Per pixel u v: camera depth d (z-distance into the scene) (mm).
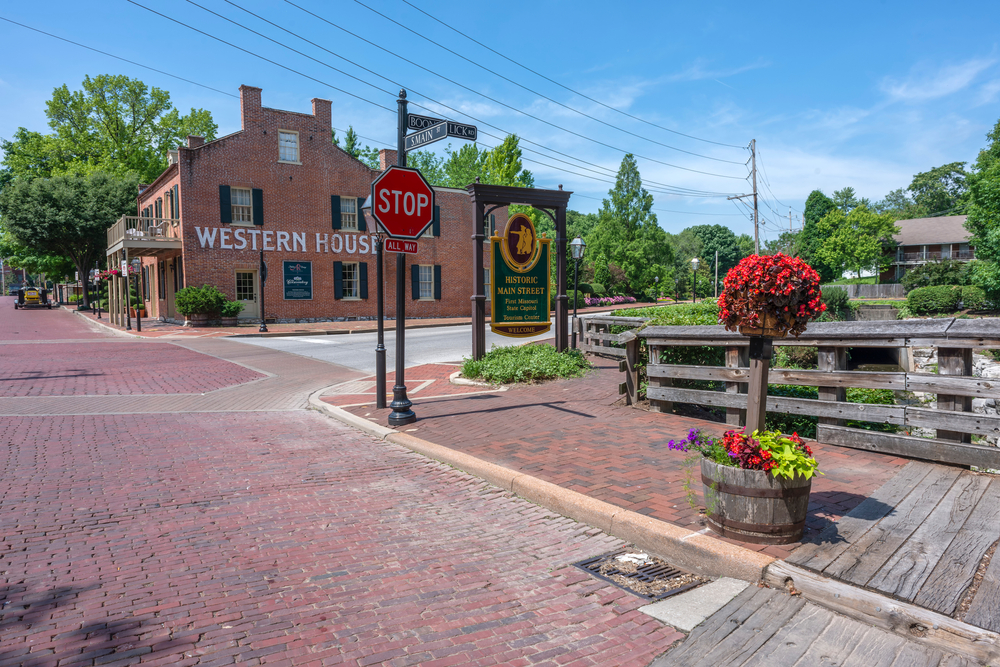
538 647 2930
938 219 60875
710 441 4070
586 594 3482
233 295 25719
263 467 6203
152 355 16188
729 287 3896
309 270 27484
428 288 31031
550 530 4492
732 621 3068
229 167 25422
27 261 49375
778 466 3574
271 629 3096
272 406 9836
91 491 5309
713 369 6914
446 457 6234
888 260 58250
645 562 3906
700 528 4039
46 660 2766
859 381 5547
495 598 3445
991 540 3609
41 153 44406
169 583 3605
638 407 8094
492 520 4734
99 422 8227
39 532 4355
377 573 3781
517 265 11719
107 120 44875
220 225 25250
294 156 26984
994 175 27500
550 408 8312
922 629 2807
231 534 4410
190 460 6418
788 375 6055
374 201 7711
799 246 68312
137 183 38875
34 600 3355
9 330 24969
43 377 12359
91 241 38656
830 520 4012
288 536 4391
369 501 5191
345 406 9172
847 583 3178
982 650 2627
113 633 3021
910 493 4461
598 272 50062
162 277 29031
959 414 4953
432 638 3021
